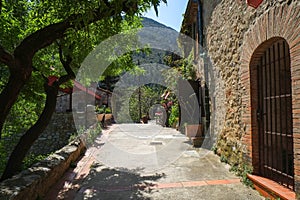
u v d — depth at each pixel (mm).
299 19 2652
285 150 3527
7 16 4730
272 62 3711
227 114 5227
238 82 4523
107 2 2967
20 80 3383
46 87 4656
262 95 3936
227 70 5211
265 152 3805
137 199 3383
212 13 6605
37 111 7039
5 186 2758
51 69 6055
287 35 2885
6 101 3357
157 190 3736
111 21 3268
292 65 2771
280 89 3625
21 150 3885
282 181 3365
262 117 3902
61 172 4609
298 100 2648
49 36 3393
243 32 4234
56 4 3551
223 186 3824
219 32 5875
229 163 5090
